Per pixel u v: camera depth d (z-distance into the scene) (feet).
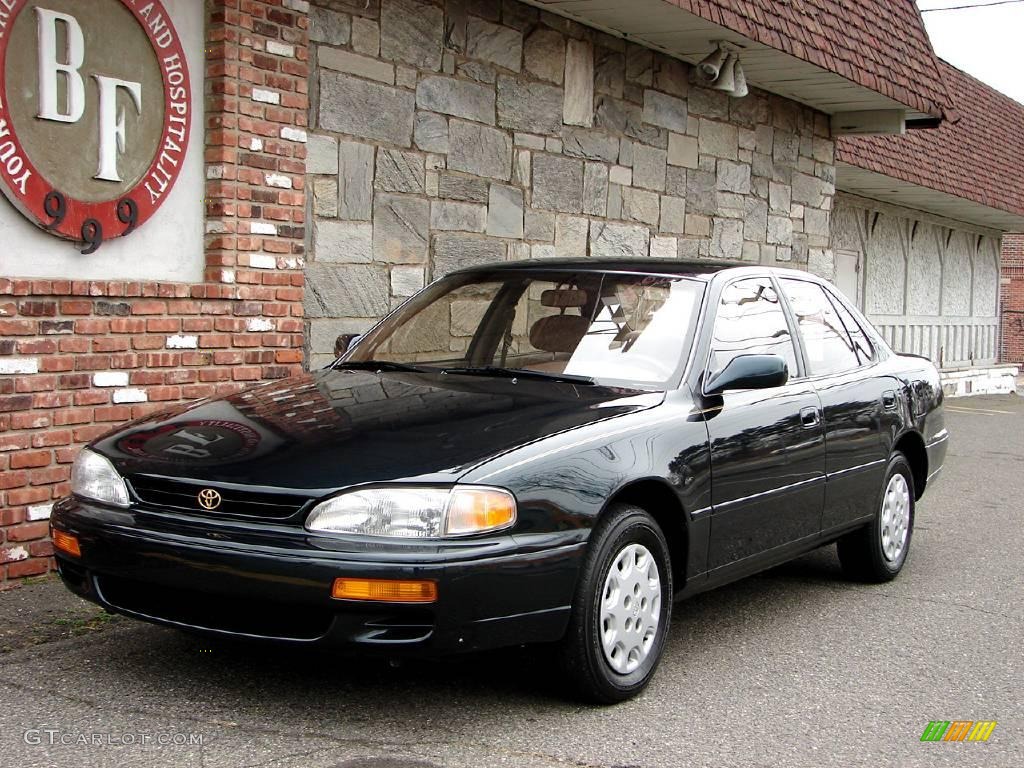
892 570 21.71
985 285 81.76
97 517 13.43
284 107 22.71
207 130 21.70
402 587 12.05
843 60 36.45
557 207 31.22
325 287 24.94
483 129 28.76
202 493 12.94
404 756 12.26
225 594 12.48
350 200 25.39
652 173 34.58
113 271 20.34
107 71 19.90
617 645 14.06
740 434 16.26
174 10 21.01
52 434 18.71
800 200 41.63
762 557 17.22
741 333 17.54
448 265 28.02
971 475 37.32
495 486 12.67
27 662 14.79
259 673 14.64
